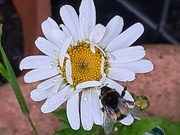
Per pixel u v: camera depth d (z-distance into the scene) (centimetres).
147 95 18
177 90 18
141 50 13
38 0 20
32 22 21
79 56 13
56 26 13
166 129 15
